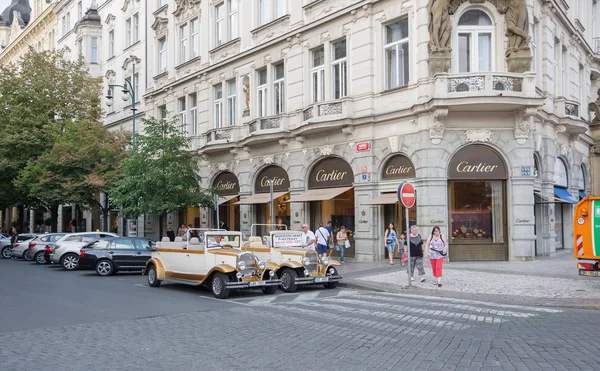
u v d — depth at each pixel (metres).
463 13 21.70
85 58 47.94
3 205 40.72
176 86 36.91
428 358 7.84
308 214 26.95
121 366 7.75
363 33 23.95
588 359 7.62
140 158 27.03
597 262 14.16
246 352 8.43
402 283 16.69
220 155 32.69
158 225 38.84
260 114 30.03
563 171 27.50
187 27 36.09
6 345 9.22
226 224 32.69
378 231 23.45
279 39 27.94
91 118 39.22
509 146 21.27
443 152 21.17
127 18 43.47
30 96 38.34
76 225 50.53
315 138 26.14
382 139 23.31
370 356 8.02
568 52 28.14
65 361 8.10
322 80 26.23
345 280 17.53
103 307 13.30
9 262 30.44
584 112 31.75
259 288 16.75
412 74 22.11
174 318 11.66
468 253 21.48
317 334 9.67
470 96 20.19
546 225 23.86
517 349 8.27
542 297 13.63
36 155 38.00
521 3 21.06
